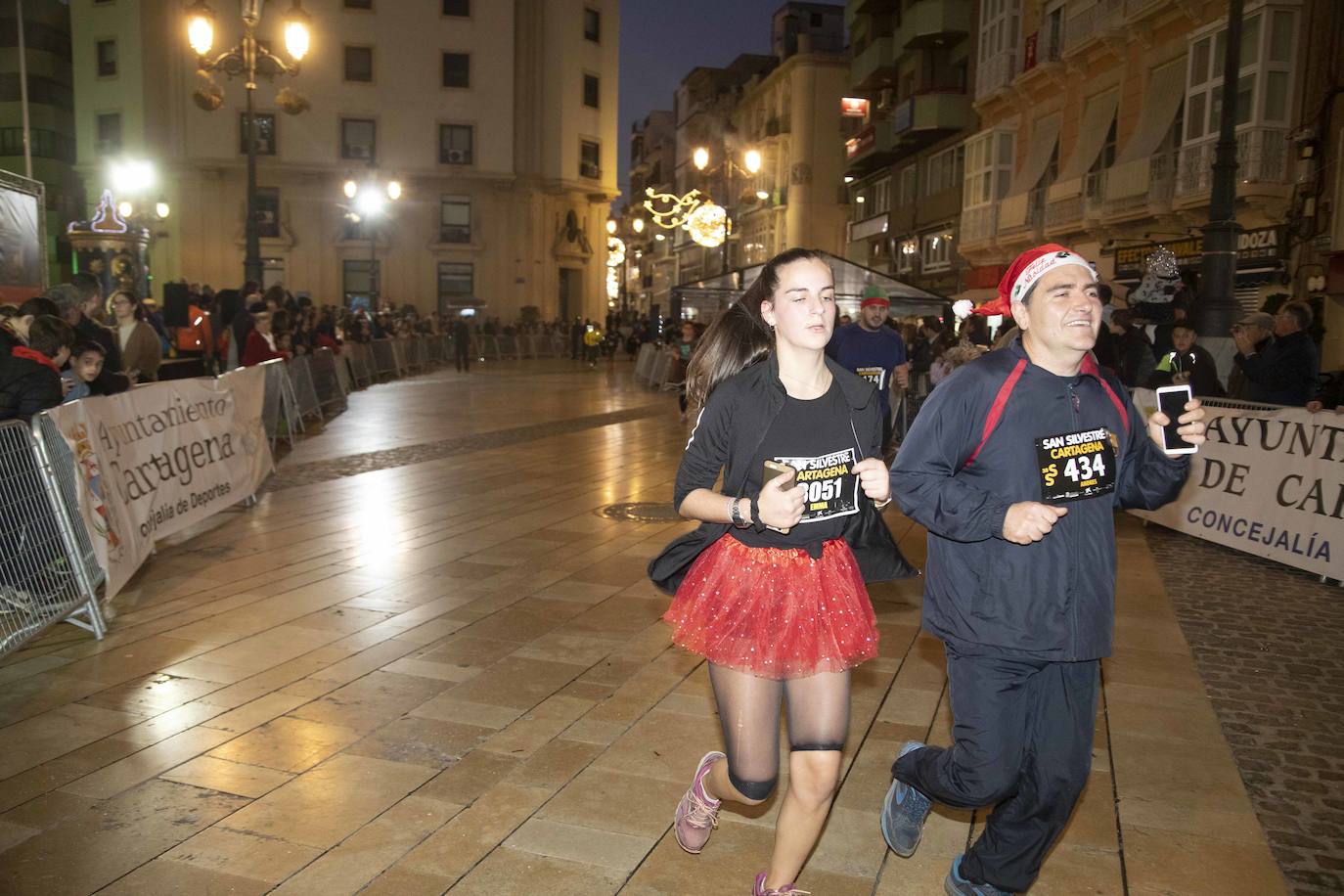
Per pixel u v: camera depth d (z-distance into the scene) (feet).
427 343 111.75
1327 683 16.31
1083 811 11.93
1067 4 78.89
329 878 10.23
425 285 149.18
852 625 9.08
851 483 9.06
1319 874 10.61
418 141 146.10
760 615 8.93
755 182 187.11
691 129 242.17
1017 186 87.66
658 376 83.41
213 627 18.39
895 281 74.13
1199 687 16.02
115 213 68.18
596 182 157.79
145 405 23.44
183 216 143.84
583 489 33.73
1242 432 25.81
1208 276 34.83
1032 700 9.01
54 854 10.61
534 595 20.66
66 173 180.45
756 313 9.38
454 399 70.69
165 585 21.26
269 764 12.80
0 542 15.98
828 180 167.32
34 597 16.72
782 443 9.06
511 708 14.67
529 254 152.05
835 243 168.25
